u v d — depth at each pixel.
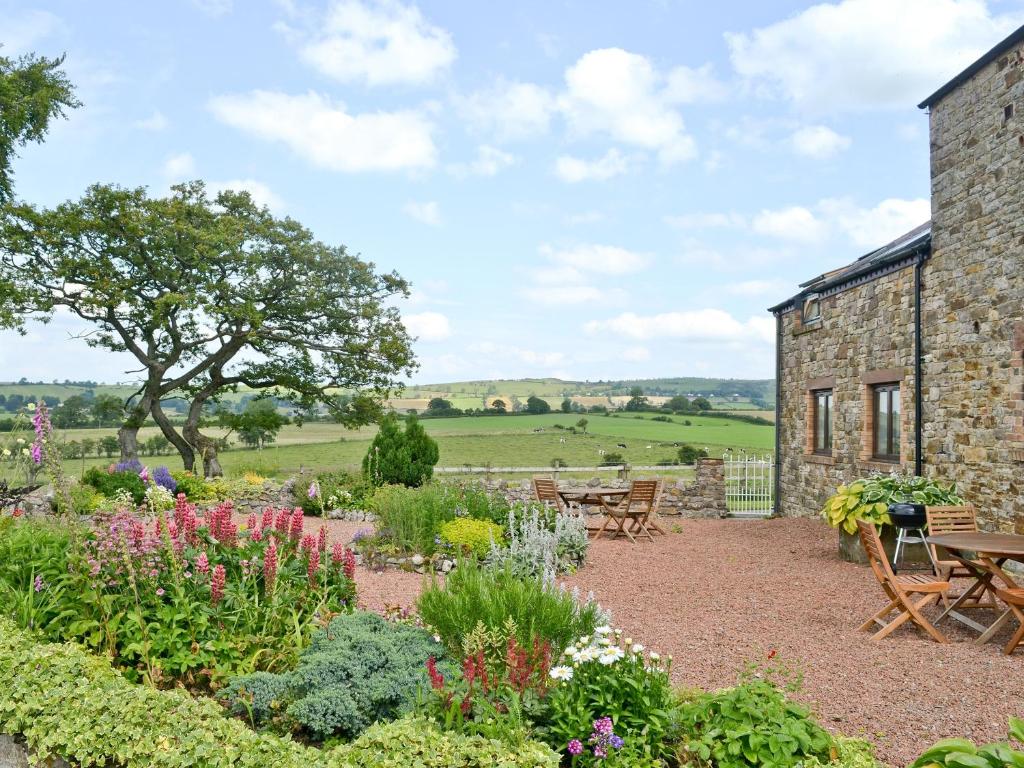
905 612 6.38
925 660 5.68
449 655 4.52
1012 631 6.51
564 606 4.84
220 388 24.53
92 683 3.87
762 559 10.34
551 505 12.79
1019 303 8.86
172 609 4.64
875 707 4.70
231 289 22.25
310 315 24.08
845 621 6.88
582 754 3.49
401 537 9.46
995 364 9.30
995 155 9.31
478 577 5.27
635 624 6.77
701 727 3.67
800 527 13.62
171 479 15.58
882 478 10.11
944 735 4.26
